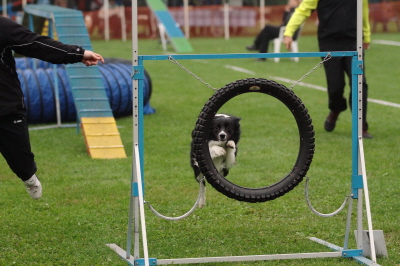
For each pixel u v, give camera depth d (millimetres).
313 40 37531
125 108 15539
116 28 43719
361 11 6133
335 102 12367
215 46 35781
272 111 15977
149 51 33594
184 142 12375
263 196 6051
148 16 43719
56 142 12555
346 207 7953
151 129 13773
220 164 7160
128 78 15766
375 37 38406
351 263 6066
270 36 28781
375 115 15250
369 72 23891
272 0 46688
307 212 7852
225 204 8188
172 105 17266
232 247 6574
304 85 20875
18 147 6051
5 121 5910
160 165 10445
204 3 45938
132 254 6406
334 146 11773
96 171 10086
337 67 11938
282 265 6008
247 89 5949
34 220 7512
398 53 29594
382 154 11023
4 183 9336
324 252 6230
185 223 7422
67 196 8594
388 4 42438
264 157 10992
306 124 6113
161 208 8023
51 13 13570
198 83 21656
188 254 6371
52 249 6504
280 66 26516
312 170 9969
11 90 5855
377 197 8422
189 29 44000
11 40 5633
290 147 11844
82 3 43688
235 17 43938
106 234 7027
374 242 6297
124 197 8570
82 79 12617
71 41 13070
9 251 6438
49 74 15211
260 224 7379
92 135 11570
